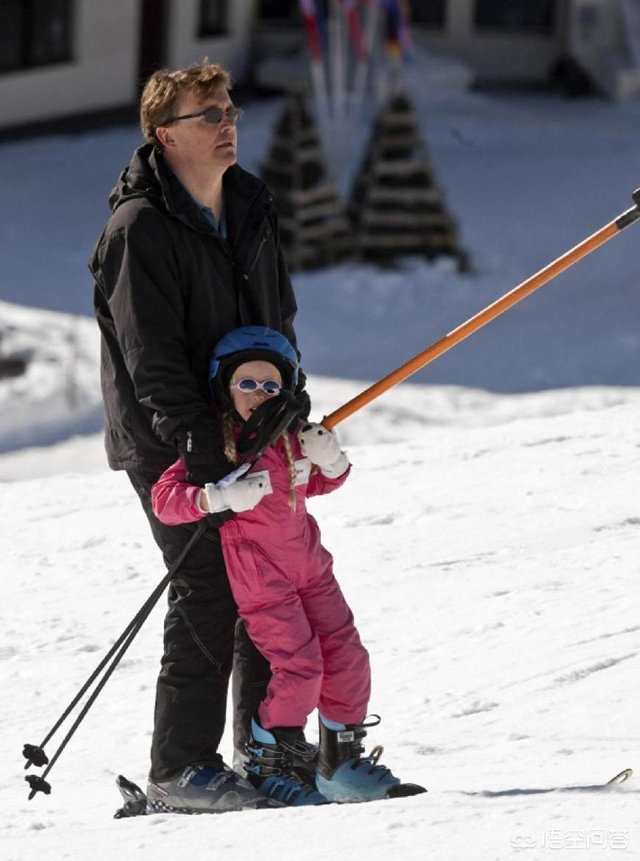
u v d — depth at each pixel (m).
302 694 12.22
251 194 12.80
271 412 12.08
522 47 98.00
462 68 94.25
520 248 68.06
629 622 17.59
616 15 95.81
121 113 88.50
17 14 83.75
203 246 12.45
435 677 16.72
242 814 11.23
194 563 12.53
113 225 12.33
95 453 43.84
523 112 92.69
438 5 97.25
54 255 66.44
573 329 55.12
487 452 28.09
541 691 15.75
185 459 12.08
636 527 21.89
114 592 22.00
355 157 80.00
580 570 20.02
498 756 13.74
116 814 13.04
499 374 50.12
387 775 12.56
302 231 64.38
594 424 29.92
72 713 17.53
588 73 96.31
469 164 82.06
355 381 50.25
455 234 65.38
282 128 64.50
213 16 92.62
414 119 65.38
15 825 13.19
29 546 24.77
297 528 12.41
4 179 77.69
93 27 87.00
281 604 12.33
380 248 65.44
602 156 83.75
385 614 19.20
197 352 12.66
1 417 46.56
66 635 20.17
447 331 56.44
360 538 22.81
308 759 12.82
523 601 18.97
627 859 9.06
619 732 14.09
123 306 12.20
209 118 12.23
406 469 27.33
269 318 13.04
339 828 10.43
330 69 89.50
